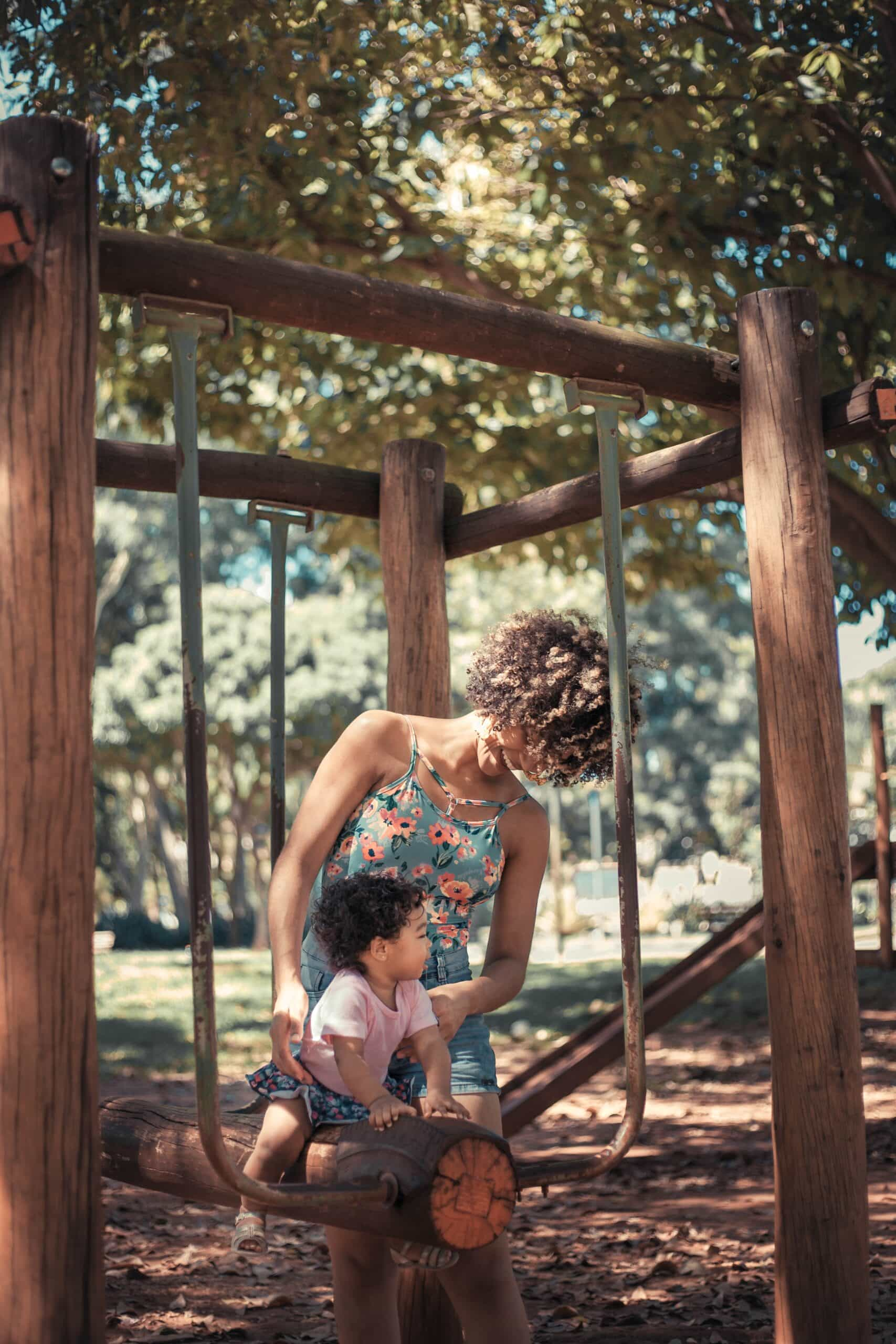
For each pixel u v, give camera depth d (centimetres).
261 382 1105
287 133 796
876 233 788
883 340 832
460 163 1006
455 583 2889
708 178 791
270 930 288
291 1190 251
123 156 782
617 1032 734
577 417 1038
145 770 2964
